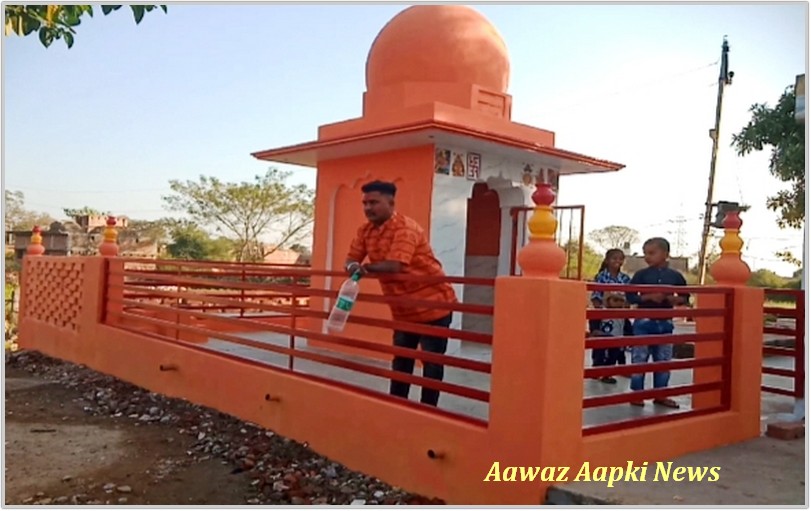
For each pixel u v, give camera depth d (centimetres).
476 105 890
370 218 534
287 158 998
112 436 641
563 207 934
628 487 406
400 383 545
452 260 851
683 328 1295
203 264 824
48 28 504
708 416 518
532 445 398
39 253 1167
